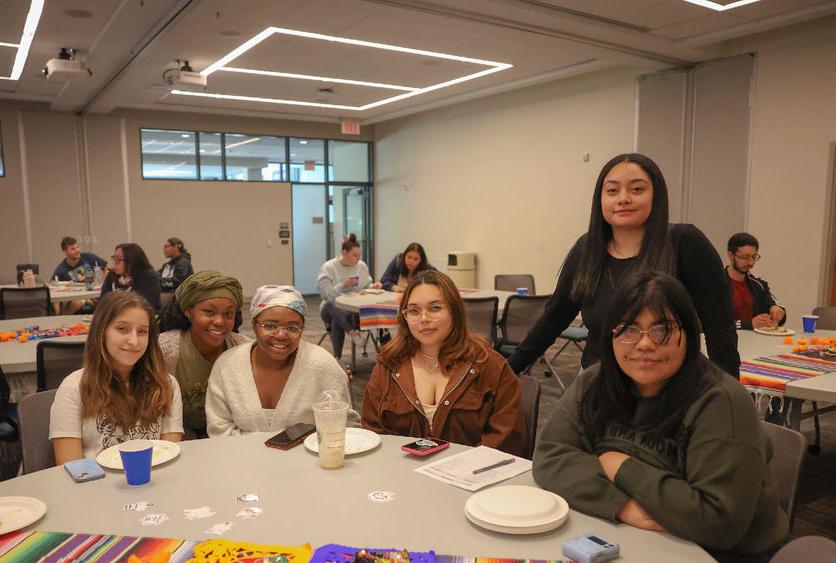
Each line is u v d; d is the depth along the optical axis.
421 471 1.54
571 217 8.04
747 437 1.23
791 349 3.09
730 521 1.18
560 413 1.51
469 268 9.58
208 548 1.14
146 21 5.48
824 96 5.58
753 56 6.05
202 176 10.57
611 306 1.36
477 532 1.23
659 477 1.25
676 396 1.31
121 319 1.85
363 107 10.00
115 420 1.89
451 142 9.97
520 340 4.72
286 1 4.91
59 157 9.45
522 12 5.18
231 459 1.63
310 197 11.61
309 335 7.71
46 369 2.82
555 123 8.16
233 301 2.19
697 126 6.57
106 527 1.25
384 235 11.92
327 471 1.54
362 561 1.08
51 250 9.49
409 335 2.05
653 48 6.12
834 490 3.10
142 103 9.39
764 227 6.08
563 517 1.25
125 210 9.96
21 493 1.41
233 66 7.16
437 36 5.93
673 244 1.86
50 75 6.30
